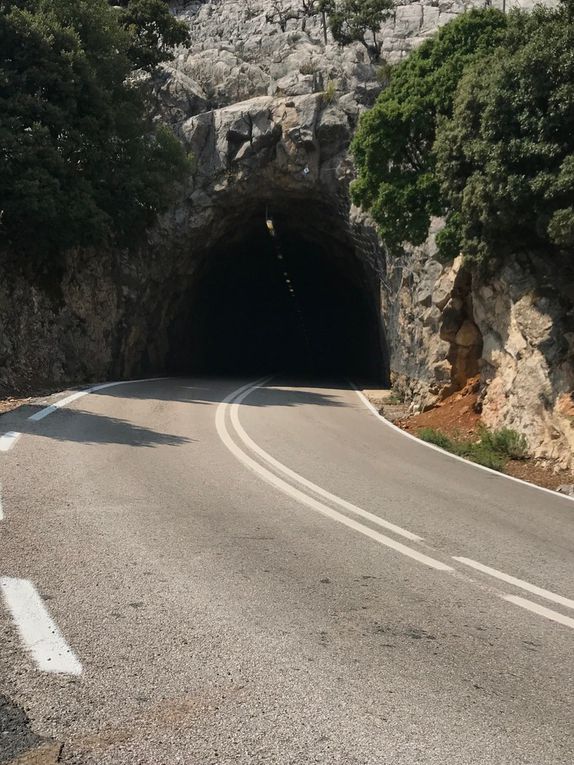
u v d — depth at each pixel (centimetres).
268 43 4309
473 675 361
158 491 773
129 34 2636
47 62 2084
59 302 2420
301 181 3145
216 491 802
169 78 3462
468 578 543
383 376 3331
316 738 285
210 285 4188
